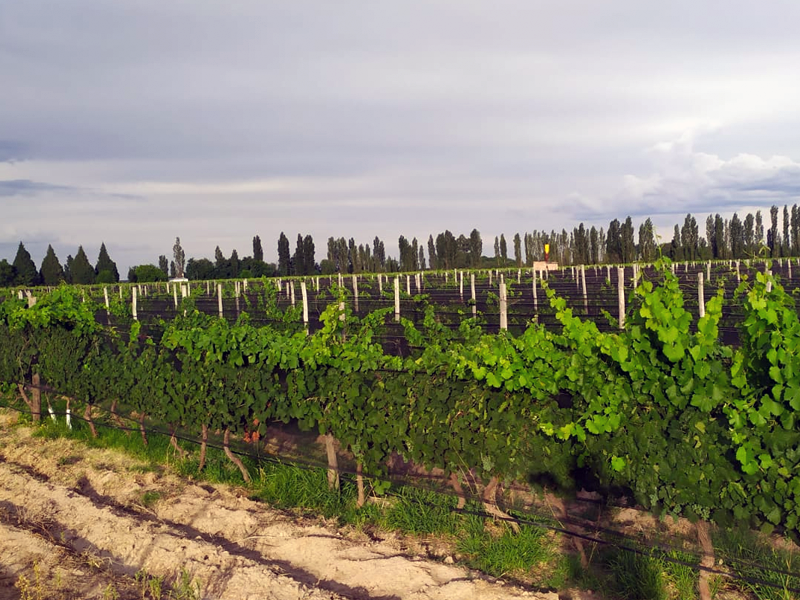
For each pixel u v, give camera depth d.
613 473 4.20
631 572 4.41
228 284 36.41
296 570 5.00
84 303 9.52
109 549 5.45
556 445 4.44
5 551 5.37
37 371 9.66
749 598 4.20
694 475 3.88
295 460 6.55
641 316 4.01
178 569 4.96
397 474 5.76
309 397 5.86
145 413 7.73
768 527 3.68
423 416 5.05
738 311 11.95
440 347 5.81
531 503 5.07
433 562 4.88
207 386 6.74
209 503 6.31
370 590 4.59
